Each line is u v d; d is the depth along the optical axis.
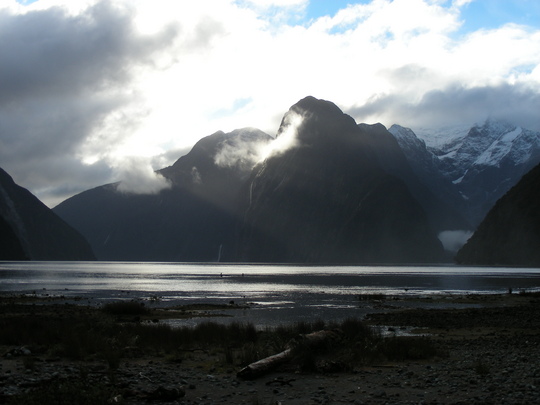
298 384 18.03
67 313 45.66
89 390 14.72
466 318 44.56
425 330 36.28
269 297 76.19
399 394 16.34
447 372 19.89
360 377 19.23
